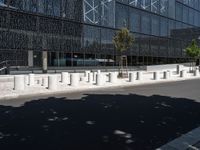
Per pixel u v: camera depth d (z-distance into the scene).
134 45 43.38
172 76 33.22
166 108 11.82
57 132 7.82
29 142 6.89
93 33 36.66
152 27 47.53
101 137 7.39
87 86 19.86
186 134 7.70
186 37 57.19
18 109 11.30
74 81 20.28
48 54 31.58
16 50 28.92
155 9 48.19
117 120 9.41
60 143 6.84
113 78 23.34
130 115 10.25
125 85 21.78
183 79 29.86
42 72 30.95
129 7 42.59
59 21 32.69
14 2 28.80
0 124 8.69
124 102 13.39
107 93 17.06
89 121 9.21
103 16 37.97
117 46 30.11
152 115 10.30
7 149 6.37
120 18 41.00
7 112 10.63
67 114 10.32
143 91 18.30
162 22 50.03
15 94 15.13
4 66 28.02
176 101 13.86
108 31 38.62
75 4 34.38
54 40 32.16
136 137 7.43
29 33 29.97
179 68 41.28
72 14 34.06
